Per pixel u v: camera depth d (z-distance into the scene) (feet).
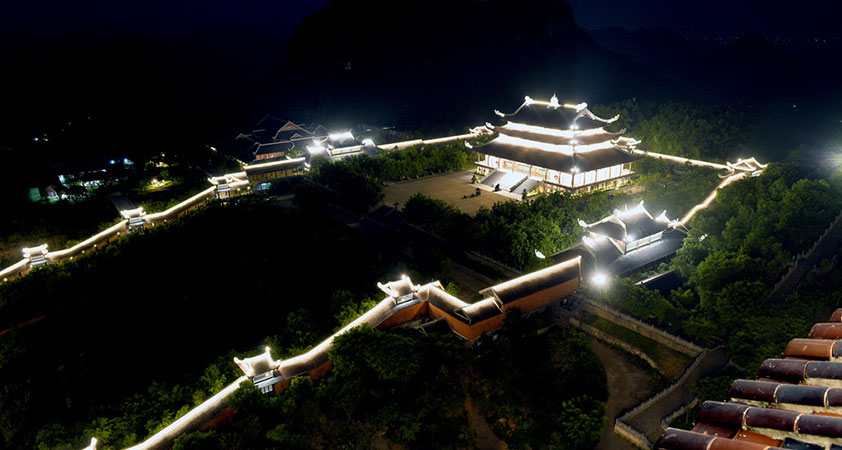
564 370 251.60
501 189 507.30
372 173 519.19
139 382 280.31
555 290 298.15
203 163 625.00
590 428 209.97
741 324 252.83
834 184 410.11
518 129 529.04
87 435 227.81
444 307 279.08
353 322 267.18
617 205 409.69
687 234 357.00
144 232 387.55
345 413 225.35
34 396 267.80
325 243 371.56
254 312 324.80
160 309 320.91
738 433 64.69
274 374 239.50
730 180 455.22
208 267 352.28
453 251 374.02
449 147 609.42
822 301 252.83
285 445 204.85
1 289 318.86
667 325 277.44
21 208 482.28
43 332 301.84
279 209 472.44
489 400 237.66
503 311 275.18
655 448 67.05
